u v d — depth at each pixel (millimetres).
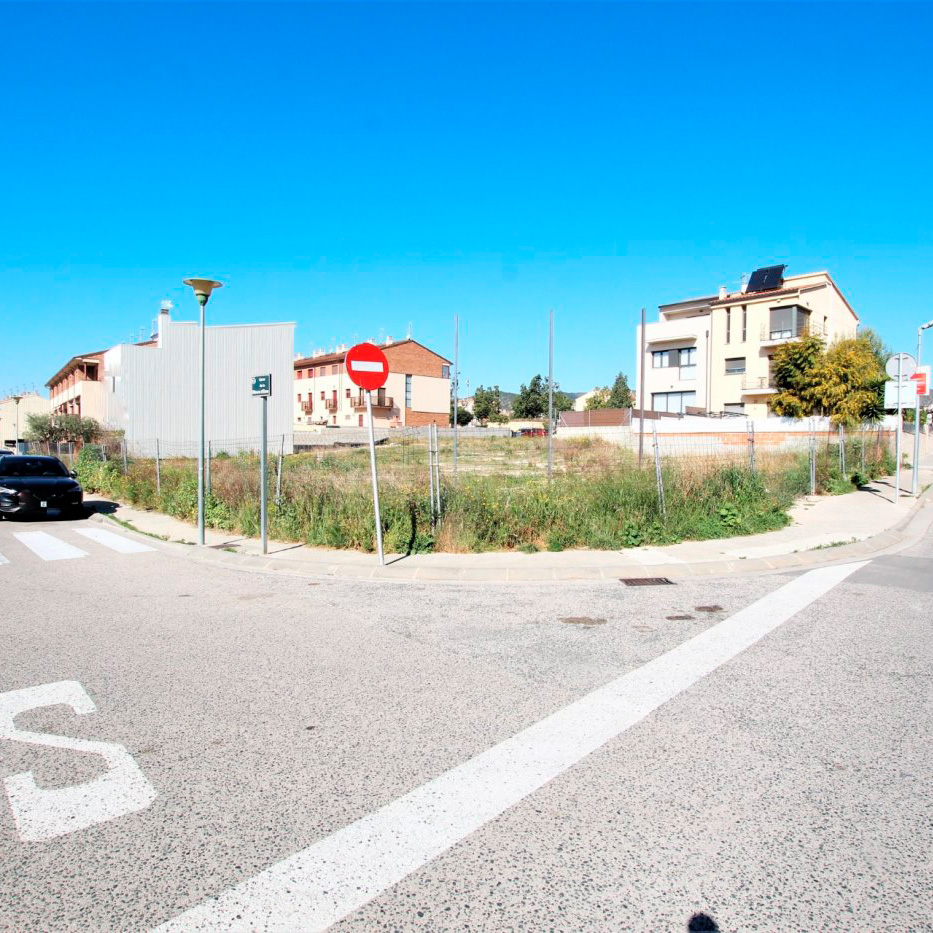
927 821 2799
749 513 10992
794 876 2453
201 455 10234
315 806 2963
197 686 4445
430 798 3016
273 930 2219
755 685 4355
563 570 8008
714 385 41219
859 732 3645
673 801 2967
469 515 9625
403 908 2312
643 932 2178
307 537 10102
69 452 31047
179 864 2564
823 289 38844
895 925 2203
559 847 2645
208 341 37094
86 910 2311
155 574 8430
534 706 4047
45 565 9086
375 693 4285
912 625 5750
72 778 3229
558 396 72812
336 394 63281
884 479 20250
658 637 5461
